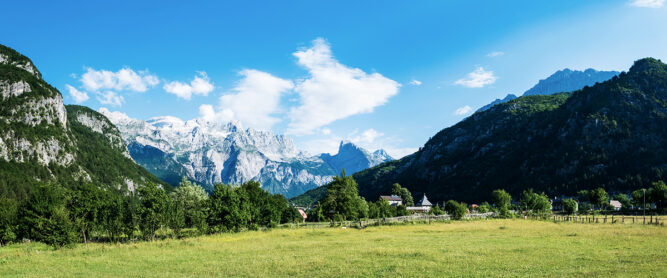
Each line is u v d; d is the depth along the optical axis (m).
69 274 27.11
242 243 45.59
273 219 83.25
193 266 29.42
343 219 89.94
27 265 31.69
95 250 41.22
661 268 23.23
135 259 33.75
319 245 41.72
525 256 29.72
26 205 58.56
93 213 58.94
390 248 36.31
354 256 32.12
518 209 123.50
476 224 71.69
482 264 26.80
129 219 59.44
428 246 37.72
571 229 54.78
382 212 110.56
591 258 28.11
